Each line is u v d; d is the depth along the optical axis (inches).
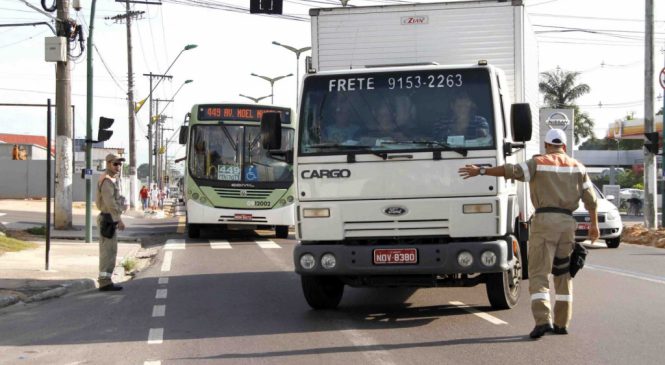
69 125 932.6
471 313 354.3
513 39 410.9
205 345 298.7
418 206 324.2
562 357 263.9
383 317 351.3
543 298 293.3
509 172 295.1
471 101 327.6
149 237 891.4
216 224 807.7
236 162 802.8
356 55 418.0
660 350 273.3
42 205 1673.2
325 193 332.2
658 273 495.5
